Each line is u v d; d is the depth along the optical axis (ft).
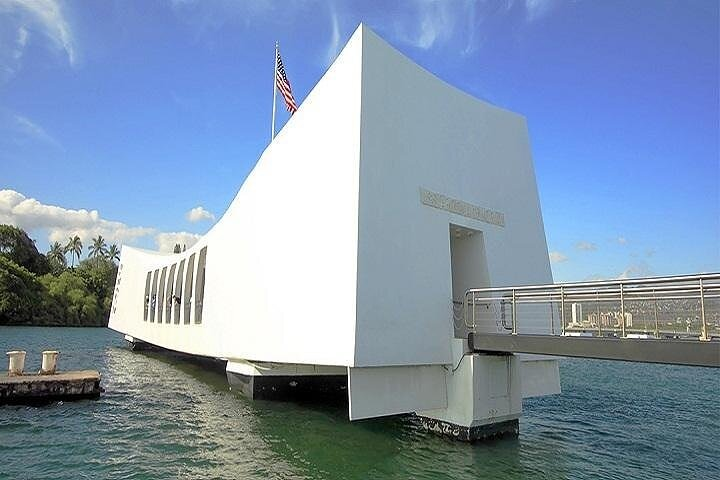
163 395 63.57
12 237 249.14
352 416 36.22
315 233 43.93
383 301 38.34
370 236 38.32
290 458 36.88
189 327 79.51
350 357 36.14
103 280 267.18
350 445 40.29
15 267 216.95
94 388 60.54
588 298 34.27
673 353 28.37
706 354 27.07
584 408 60.54
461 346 41.88
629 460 38.47
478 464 35.94
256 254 57.11
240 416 50.90
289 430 45.16
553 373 52.03
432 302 42.37
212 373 88.22
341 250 39.34
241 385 62.85
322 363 39.96
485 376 41.68
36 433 43.14
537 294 37.78
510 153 56.29
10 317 212.84
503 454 38.60
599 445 42.83
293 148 50.52
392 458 36.91
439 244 44.37
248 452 38.34
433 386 41.91
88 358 108.88
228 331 62.80
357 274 36.94
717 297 27.50
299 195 48.06
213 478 32.40
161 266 106.63
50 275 252.42
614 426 50.49
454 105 49.80
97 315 247.29
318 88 46.75
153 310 111.45
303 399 60.54
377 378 38.22
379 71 41.73
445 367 43.01
